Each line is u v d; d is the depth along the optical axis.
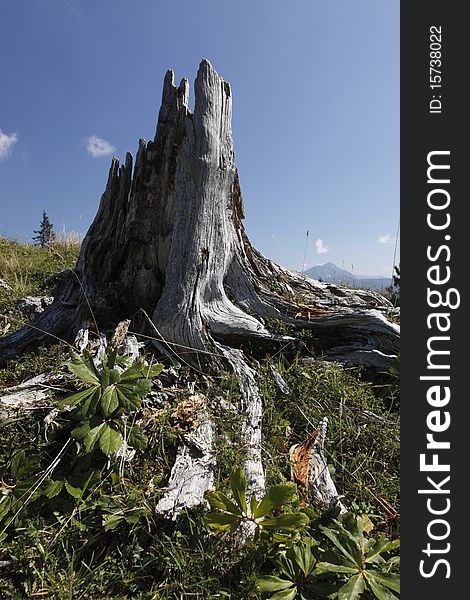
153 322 4.74
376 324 5.05
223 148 5.13
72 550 2.56
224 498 2.41
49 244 12.03
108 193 5.27
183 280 4.81
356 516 2.75
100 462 3.05
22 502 2.73
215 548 2.48
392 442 3.64
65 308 5.18
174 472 2.92
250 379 4.11
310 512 2.67
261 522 2.38
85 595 2.35
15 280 8.12
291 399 4.08
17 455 2.91
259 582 2.21
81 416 3.04
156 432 3.28
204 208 5.00
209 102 5.02
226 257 5.22
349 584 2.12
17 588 2.38
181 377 4.17
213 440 3.22
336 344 5.20
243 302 5.33
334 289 6.25
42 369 4.16
